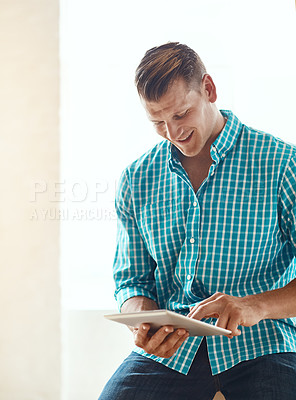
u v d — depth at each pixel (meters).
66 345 2.41
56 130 2.42
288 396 1.41
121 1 2.54
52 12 2.47
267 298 1.46
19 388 2.33
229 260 1.58
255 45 2.51
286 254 1.63
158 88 1.52
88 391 2.40
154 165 1.75
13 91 2.44
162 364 1.58
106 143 2.52
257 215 1.58
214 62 2.51
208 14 2.52
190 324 1.28
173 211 1.67
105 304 2.48
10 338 2.35
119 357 2.41
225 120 1.70
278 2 2.50
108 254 2.52
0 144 2.43
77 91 2.53
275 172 1.58
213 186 1.62
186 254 1.62
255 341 1.52
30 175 2.41
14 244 2.39
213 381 1.53
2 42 2.47
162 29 2.53
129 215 1.78
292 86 2.49
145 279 1.75
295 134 2.48
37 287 2.37
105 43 2.54
